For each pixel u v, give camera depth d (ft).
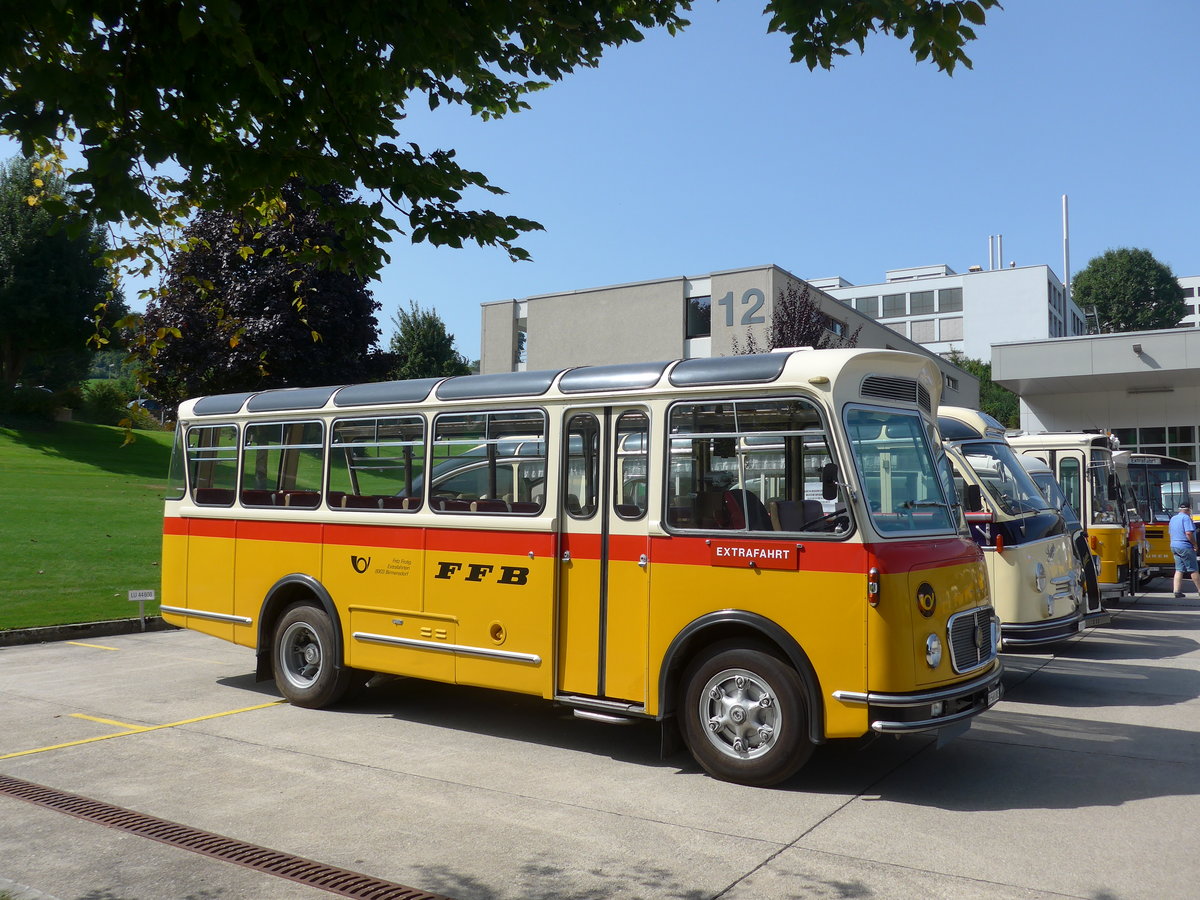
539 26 17.61
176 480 33.32
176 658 36.52
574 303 122.93
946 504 22.61
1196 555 63.41
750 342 82.74
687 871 15.88
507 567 24.41
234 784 20.88
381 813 18.94
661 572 21.91
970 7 16.69
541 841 17.33
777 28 17.24
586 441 23.57
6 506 65.05
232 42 13.73
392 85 16.57
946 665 20.34
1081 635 43.57
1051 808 19.01
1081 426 113.50
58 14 13.38
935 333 304.71
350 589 27.81
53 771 21.85
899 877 15.56
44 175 20.20
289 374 95.09
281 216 20.98
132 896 15.05
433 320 180.14
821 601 19.79
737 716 20.66
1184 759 22.49
